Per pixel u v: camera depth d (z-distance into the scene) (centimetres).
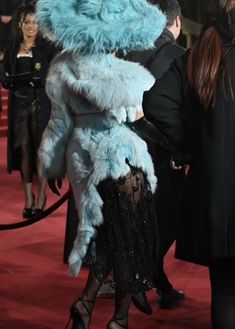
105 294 447
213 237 274
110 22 339
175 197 399
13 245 572
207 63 273
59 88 353
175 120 290
